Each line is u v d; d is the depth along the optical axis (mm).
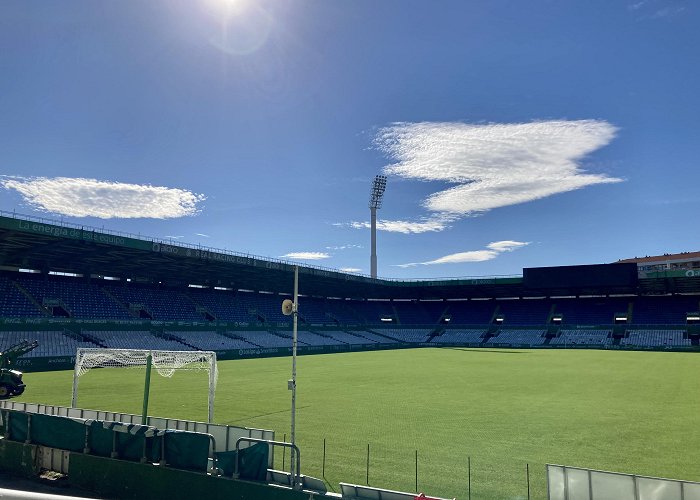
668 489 9172
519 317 93938
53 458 14062
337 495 10406
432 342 89812
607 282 76875
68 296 59125
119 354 20844
